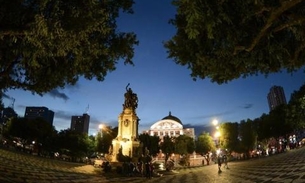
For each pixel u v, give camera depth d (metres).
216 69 10.32
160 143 77.75
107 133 76.62
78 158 60.94
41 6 8.39
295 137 84.69
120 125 40.03
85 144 70.38
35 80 13.59
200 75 11.15
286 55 9.98
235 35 8.89
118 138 39.00
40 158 36.72
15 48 9.91
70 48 9.91
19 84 13.26
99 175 26.61
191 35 7.82
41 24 8.12
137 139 39.22
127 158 34.69
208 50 9.94
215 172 30.92
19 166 20.27
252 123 77.00
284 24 8.31
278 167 23.45
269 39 9.27
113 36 12.84
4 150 31.25
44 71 12.83
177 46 10.33
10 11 9.08
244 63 10.32
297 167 20.17
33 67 12.03
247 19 8.47
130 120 39.91
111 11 11.96
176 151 74.88
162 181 23.00
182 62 10.72
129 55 13.58
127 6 12.14
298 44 9.58
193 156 95.69
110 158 37.69
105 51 11.88
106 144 75.81
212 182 18.95
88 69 13.05
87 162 54.03
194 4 7.37
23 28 8.97
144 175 29.61
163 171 37.97
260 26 8.88
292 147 60.88
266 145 81.75
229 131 75.56
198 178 23.94
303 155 30.84
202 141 92.75
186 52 10.46
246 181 16.91
